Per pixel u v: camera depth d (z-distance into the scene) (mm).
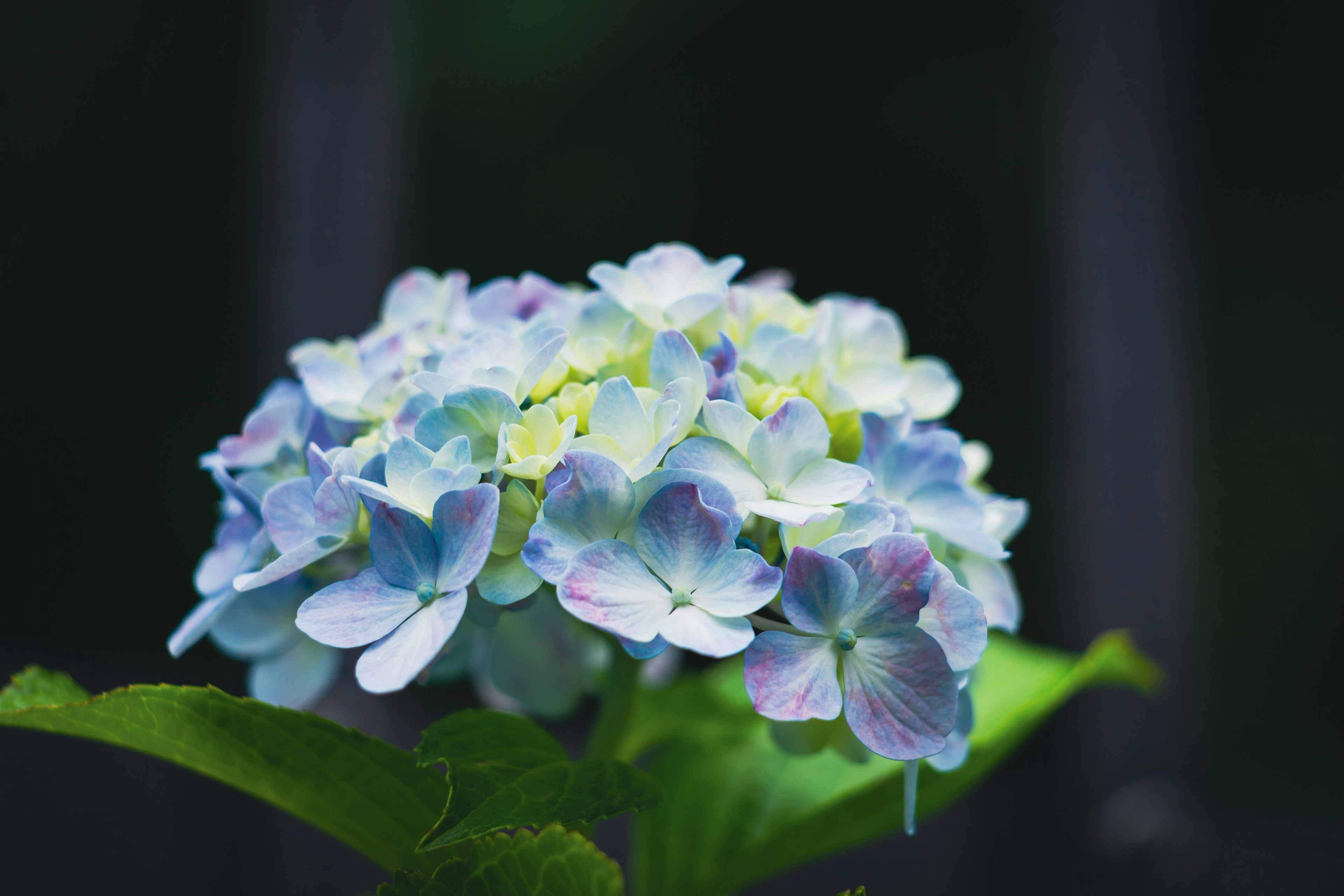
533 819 537
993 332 1644
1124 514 1322
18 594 1574
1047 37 1453
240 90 1593
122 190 1612
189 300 1602
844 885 1515
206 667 1548
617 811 542
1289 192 1805
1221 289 1796
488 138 1635
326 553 555
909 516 555
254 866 1329
